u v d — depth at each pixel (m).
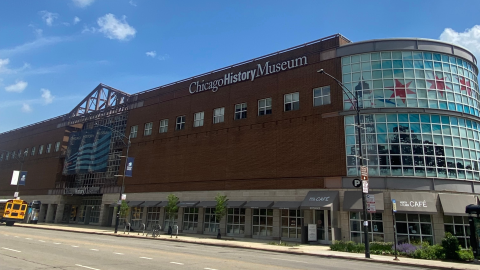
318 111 30.34
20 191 64.31
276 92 33.72
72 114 59.56
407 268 16.48
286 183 30.86
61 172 57.88
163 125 44.25
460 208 25.25
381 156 26.91
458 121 28.36
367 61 29.03
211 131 38.31
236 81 37.34
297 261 16.66
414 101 27.75
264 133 33.62
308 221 28.78
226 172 35.69
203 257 16.05
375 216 26.09
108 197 48.09
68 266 11.71
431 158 26.73
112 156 49.62
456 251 19.41
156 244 23.86
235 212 34.12
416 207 25.06
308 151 30.14
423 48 28.88
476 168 28.09
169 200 36.41
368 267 15.70
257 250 23.19
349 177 27.45
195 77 41.94
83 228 43.47
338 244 23.48
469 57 30.75
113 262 13.08
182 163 40.31
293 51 33.38
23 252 15.40
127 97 50.69
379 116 27.73
